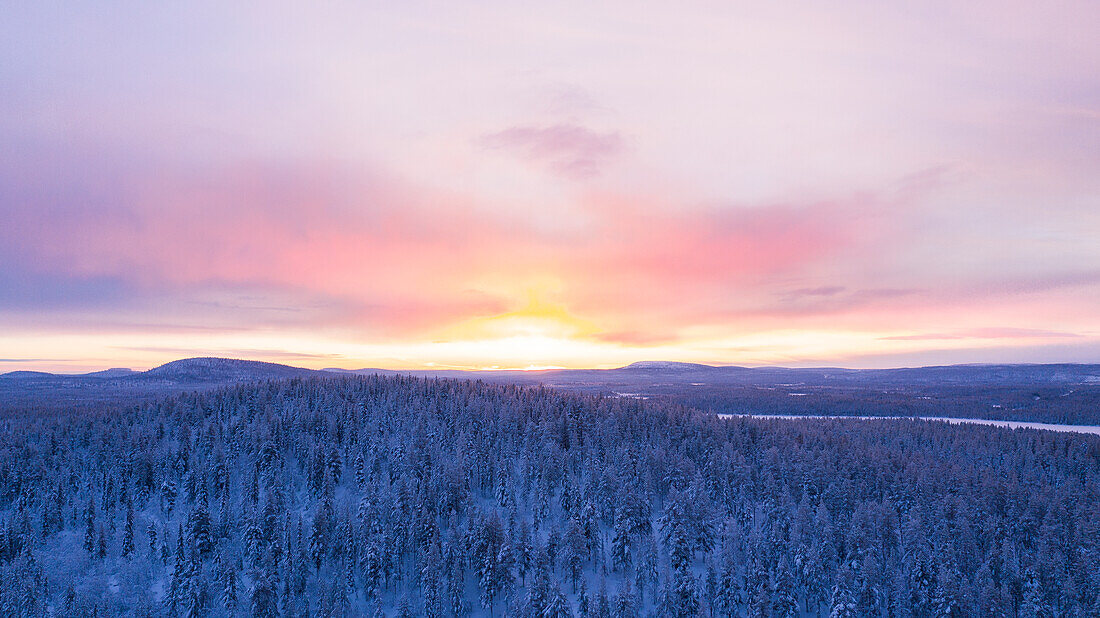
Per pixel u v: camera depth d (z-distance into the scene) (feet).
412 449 419.33
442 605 285.23
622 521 323.37
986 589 261.85
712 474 400.06
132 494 383.65
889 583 287.89
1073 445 550.77
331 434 455.22
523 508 388.98
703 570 315.37
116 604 287.69
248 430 440.04
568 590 305.12
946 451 554.87
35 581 297.12
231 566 278.26
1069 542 326.03
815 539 321.52
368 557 293.02
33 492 375.66
